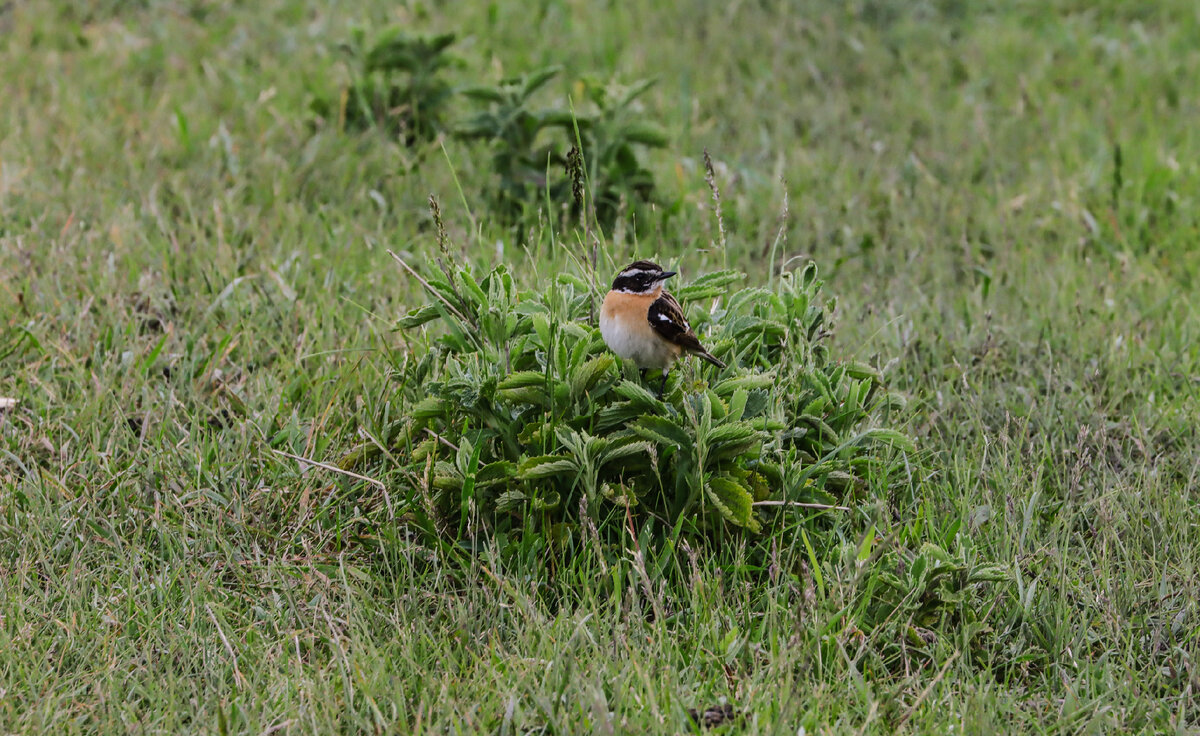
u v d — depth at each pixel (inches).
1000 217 635.5
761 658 326.6
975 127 744.3
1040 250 610.9
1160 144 720.3
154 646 329.7
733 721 302.5
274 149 662.5
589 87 623.2
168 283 510.3
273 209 598.9
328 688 306.2
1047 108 783.7
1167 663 342.3
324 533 375.9
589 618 333.7
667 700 302.2
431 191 629.9
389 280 528.7
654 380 371.2
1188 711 323.0
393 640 328.5
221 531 373.7
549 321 367.6
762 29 886.4
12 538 365.4
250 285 516.1
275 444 413.4
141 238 549.6
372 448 391.5
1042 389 479.8
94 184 603.5
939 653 333.1
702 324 397.4
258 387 440.1
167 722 300.5
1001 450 421.7
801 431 379.2
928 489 396.8
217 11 889.5
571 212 602.2
